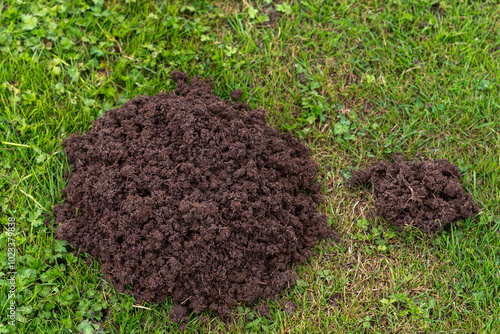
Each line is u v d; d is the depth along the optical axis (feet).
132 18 4.93
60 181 4.57
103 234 4.42
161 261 4.34
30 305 4.32
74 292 4.38
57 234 4.41
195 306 4.36
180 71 4.84
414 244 4.58
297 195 4.61
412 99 4.84
